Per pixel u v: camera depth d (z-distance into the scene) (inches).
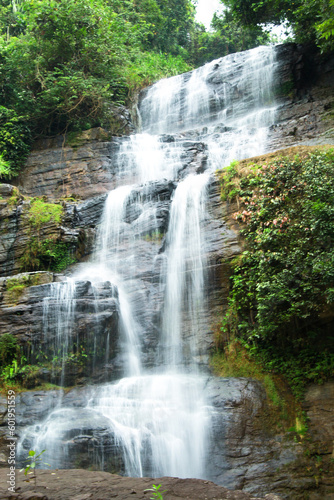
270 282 391.2
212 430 315.6
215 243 458.6
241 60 852.6
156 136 718.5
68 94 730.2
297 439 310.5
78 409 342.6
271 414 330.0
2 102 737.6
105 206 548.4
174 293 451.2
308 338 382.3
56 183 679.1
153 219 499.8
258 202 450.3
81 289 411.5
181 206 509.0
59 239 508.4
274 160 466.6
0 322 412.2
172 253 478.9
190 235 482.6
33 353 395.5
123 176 665.0
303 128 659.4
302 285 373.1
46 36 733.3
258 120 751.7
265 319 382.0
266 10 805.9
